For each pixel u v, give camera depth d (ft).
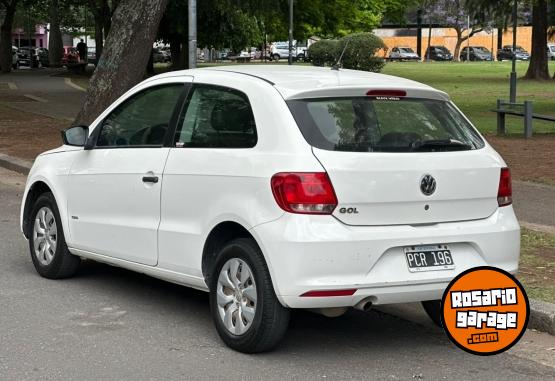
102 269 30.99
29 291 27.71
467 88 150.00
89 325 24.17
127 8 62.59
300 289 20.21
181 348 22.31
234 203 21.62
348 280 20.39
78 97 121.80
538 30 184.14
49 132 76.07
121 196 25.66
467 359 22.06
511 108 78.23
